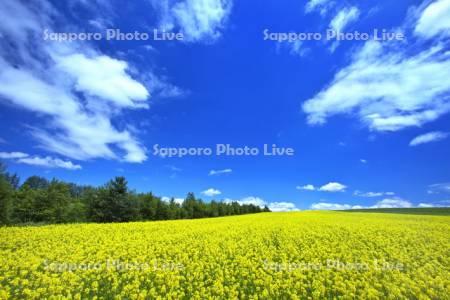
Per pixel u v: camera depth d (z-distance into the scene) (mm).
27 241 16328
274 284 10508
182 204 61031
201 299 9523
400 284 10594
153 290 9812
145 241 17250
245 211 88062
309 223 26359
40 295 9320
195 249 15625
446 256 14195
